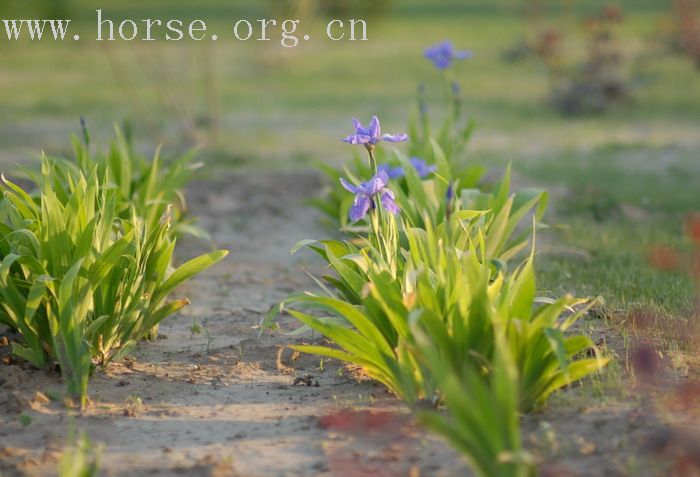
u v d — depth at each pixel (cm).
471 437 393
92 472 423
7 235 607
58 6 3409
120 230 766
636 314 668
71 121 1878
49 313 588
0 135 1697
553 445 471
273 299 849
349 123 1878
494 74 2584
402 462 473
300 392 596
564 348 495
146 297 652
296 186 1330
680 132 1769
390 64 2802
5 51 3189
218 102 2169
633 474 438
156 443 515
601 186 1279
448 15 4391
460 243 620
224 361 662
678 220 1093
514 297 530
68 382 577
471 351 500
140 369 642
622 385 547
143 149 1608
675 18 2609
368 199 571
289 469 473
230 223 1155
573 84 2066
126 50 3102
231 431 531
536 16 2888
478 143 1678
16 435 525
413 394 540
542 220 1106
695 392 520
